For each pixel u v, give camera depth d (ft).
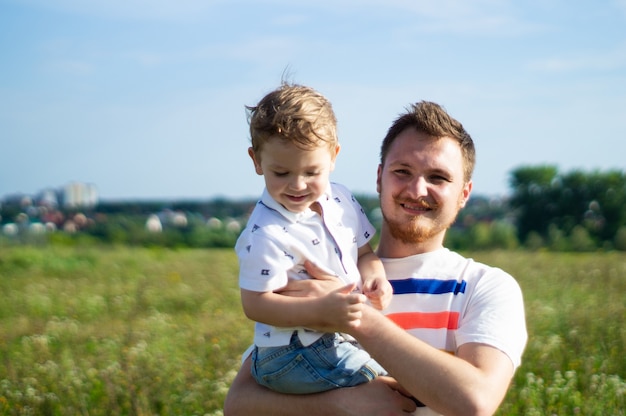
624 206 176.45
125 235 127.24
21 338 32.32
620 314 29.53
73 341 30.83
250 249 9.77
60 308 41.16
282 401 9.85
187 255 79.87
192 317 36.86
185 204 200.23
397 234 10.24
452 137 10.07
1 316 39.45
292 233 9.95
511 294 9.94
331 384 9.64
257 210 10.18
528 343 25.11
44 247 87.97
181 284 48.91
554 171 185.16
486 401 8.81
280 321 9.51
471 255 70.18
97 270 62.13
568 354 23.41
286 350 9.79
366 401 9.46
